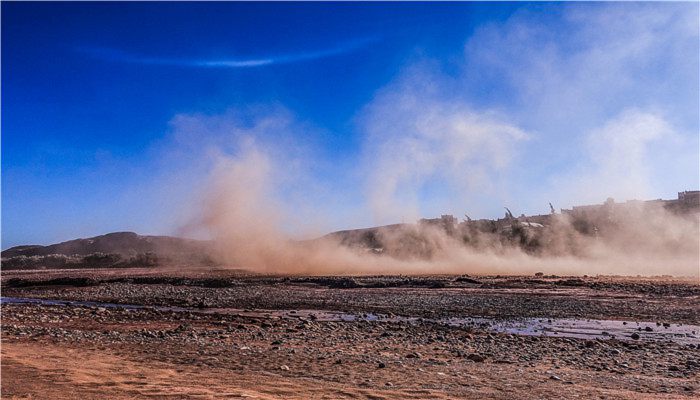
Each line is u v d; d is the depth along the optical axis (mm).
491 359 13109
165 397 8344
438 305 27703
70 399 8203
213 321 22703
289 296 35344
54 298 40000
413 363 12203
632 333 17859
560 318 22094
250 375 10453
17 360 11938
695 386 9688
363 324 21016
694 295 27641
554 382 10000
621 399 8500
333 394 8719
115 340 16578
